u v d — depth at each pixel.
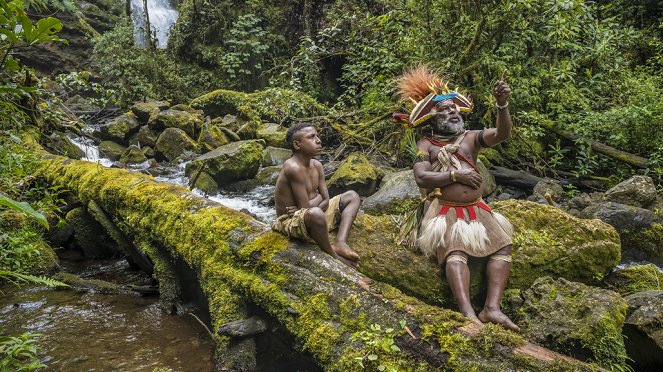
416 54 7.52
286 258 3.18
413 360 2.48
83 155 8.77
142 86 12.58
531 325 2.99
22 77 7.63
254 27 13.89
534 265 3.49
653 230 5.12
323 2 13.15
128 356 3.42
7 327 3.84
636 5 10.01
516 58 7.47
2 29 3.13
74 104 12.59
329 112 8.77
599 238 3.58
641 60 9.34
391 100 7.85
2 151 5.27
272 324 3.30
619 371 2.72
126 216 4.58
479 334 2.42
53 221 5.67
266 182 8.13
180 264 4.34
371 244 3.52
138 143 9.74
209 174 7.81
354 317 2.76
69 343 3.60
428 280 3.33
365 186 6.46
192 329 3.86
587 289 3.07
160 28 16.53
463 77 7.44
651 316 2.93
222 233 3.61
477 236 3.14
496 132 3.17
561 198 6.39
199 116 10.44
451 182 3.20
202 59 14.03
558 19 6.76
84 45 15.07
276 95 9.59
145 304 4.36
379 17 8.12
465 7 7.41
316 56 11.09
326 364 2.74
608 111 6.95
